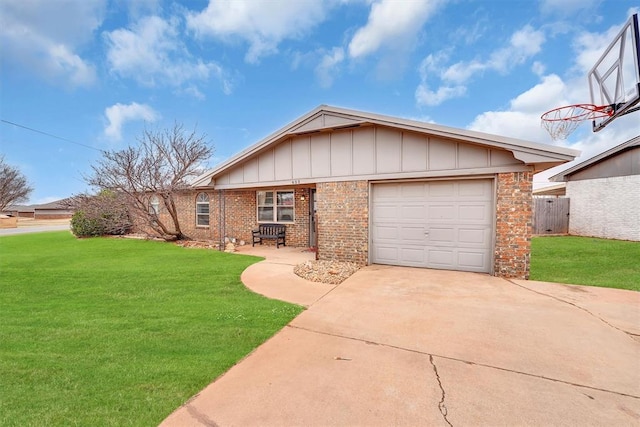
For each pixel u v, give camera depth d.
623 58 6.11
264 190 11.41
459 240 6.43
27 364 2.81
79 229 14.16
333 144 7.50
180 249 10.35
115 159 11.21
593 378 2.57
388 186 7.08
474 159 6.04
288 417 2.11
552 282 5.58
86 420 2.07
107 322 3.87
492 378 2.58
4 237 14.55
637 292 4.92
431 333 3.47
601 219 12.20
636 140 11.22
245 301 4.70
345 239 7.39
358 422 2.06
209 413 2.15
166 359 2.92
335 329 3.62
